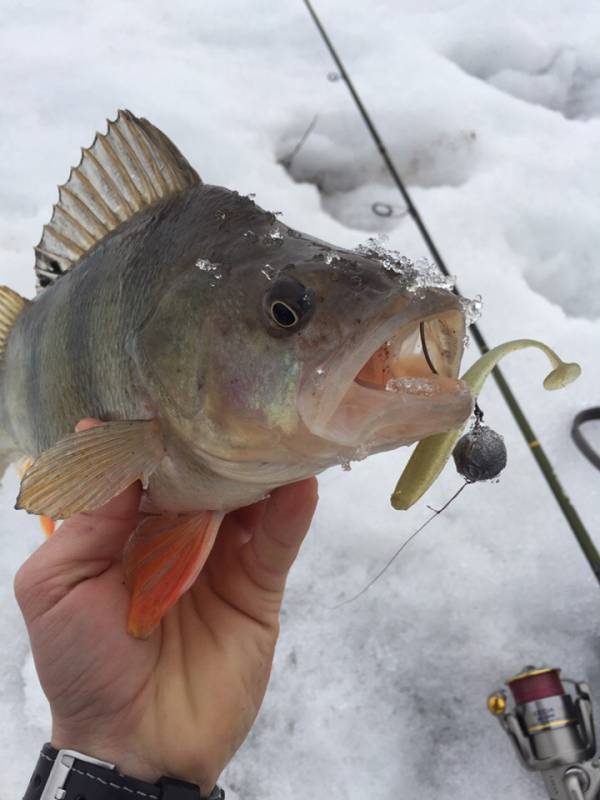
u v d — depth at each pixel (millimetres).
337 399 186
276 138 596
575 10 724
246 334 205
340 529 396
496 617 368
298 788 330
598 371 456
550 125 615
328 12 706
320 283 194
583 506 400
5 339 299
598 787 296
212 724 240
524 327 481
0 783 327
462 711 347
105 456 220
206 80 623
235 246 217
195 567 239
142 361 227
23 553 395
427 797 328
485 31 692
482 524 396
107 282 243
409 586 379
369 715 347
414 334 201
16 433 304
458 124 605
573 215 542
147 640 236
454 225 539
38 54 631
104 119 584
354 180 581
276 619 273
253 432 208
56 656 225
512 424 434
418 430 185
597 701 343
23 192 536
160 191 250
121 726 231
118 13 686
